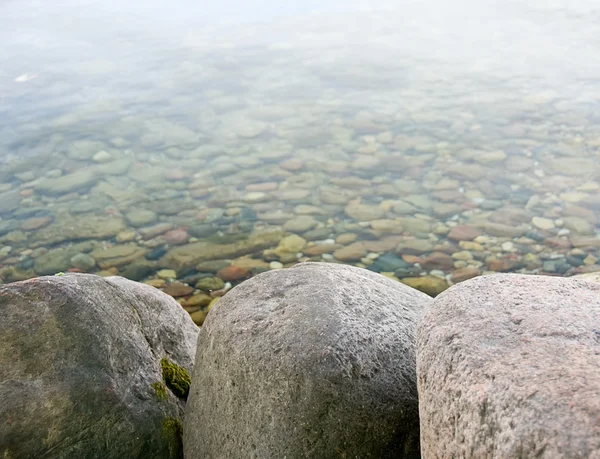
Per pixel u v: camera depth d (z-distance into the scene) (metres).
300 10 8.70
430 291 2.90
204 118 5.21
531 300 1.08
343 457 1.17
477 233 3.36
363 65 6.35
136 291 1.67
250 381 1.24
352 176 4.09
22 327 1.36
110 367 1.41
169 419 1.44
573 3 8.27
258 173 4.21
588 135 4.46
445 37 7.18
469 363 0.96
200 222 3.64
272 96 5.64
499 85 5.59
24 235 3.62
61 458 1.29
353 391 1.19
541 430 0.82
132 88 5.98
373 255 3.21
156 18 8.49
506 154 4.25
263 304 1.36
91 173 4.35
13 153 4.71
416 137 4.62
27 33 7.91
